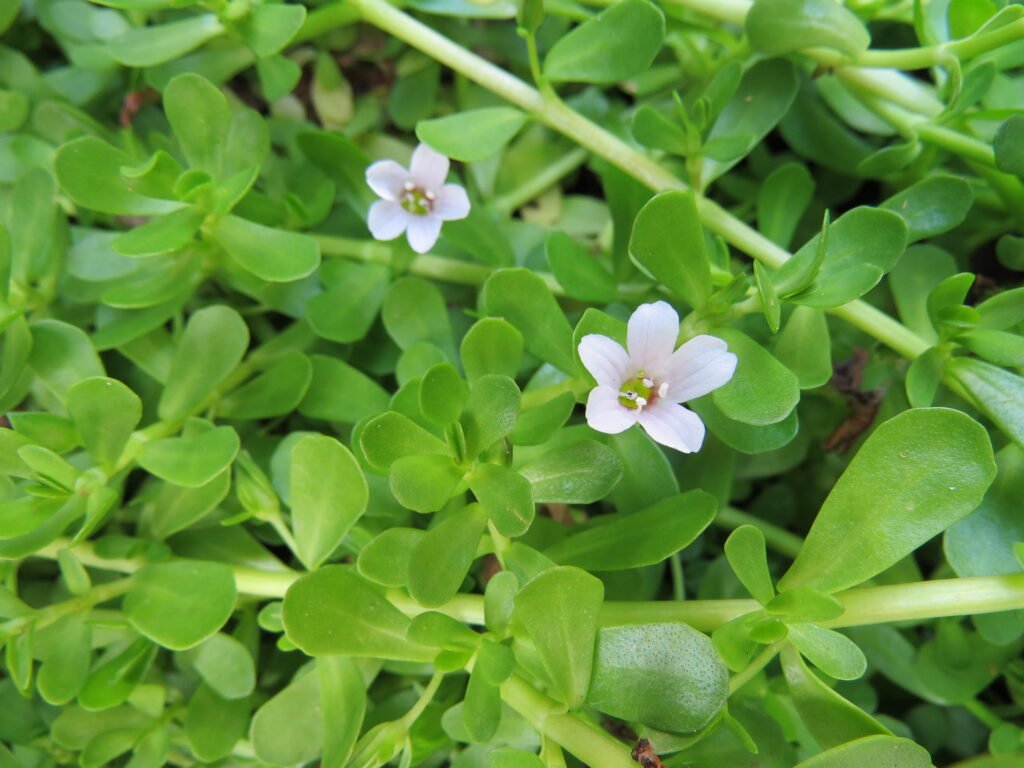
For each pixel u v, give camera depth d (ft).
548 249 0.25
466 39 0.32
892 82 0.27
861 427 0.28
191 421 0.24
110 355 0.28
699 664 0.19
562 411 0.21
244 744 0.25
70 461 0.25
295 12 0.26
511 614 0.20
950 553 0.23
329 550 0.22
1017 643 0.26
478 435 0.20
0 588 0.23
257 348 0.29
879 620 0.21
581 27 0.25
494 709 0.19
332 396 0.26
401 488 0.19
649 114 0.25
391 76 0.33
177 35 0.26
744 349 0.22
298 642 0.20
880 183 0.32
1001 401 0.23
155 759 0.25
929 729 0.28
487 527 0.22
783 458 0.28
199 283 0.27
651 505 0.24
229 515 0.26
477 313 0.26
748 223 0.32
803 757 0.25
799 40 0.25
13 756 0.25
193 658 0.24
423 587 0.19
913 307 0.26
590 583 0.19
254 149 0.27
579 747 0.20
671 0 0.27
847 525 0.20
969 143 0.25
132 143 0.29
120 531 0.27
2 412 0.25
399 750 0.23
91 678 0.23
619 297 0.25
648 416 0.20
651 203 0.20
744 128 0.27
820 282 0.22
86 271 0.26
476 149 0.25
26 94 0.30
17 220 0.26
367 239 0.30
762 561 0.20
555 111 0.26
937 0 0.27
